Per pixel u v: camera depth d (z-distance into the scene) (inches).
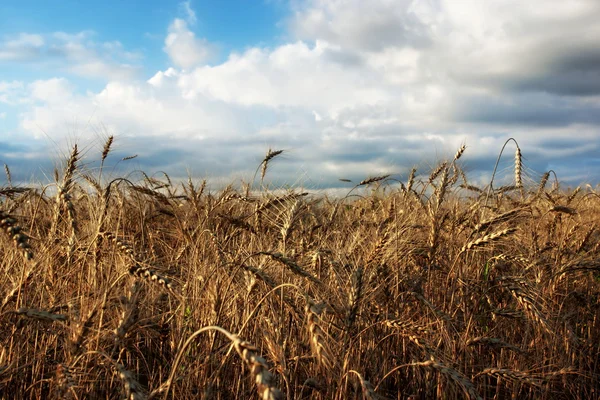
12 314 191.3
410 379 240.2
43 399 197.0
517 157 367.9
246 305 213.5
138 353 227.6
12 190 309.9
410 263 294.4
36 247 235.5
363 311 223.8
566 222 375.6
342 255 248.4
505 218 265.6
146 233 327.0
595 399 248.5
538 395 237.3
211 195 378.3
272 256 192.9
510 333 274.4
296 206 283.4
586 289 335.9
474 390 172.9
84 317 166.2
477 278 287.1
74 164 273.7
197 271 233.6
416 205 342.0
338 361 189.8
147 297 210.2
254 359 99.3
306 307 150.6
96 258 219.5
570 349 269.9
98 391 193.6
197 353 204.2
